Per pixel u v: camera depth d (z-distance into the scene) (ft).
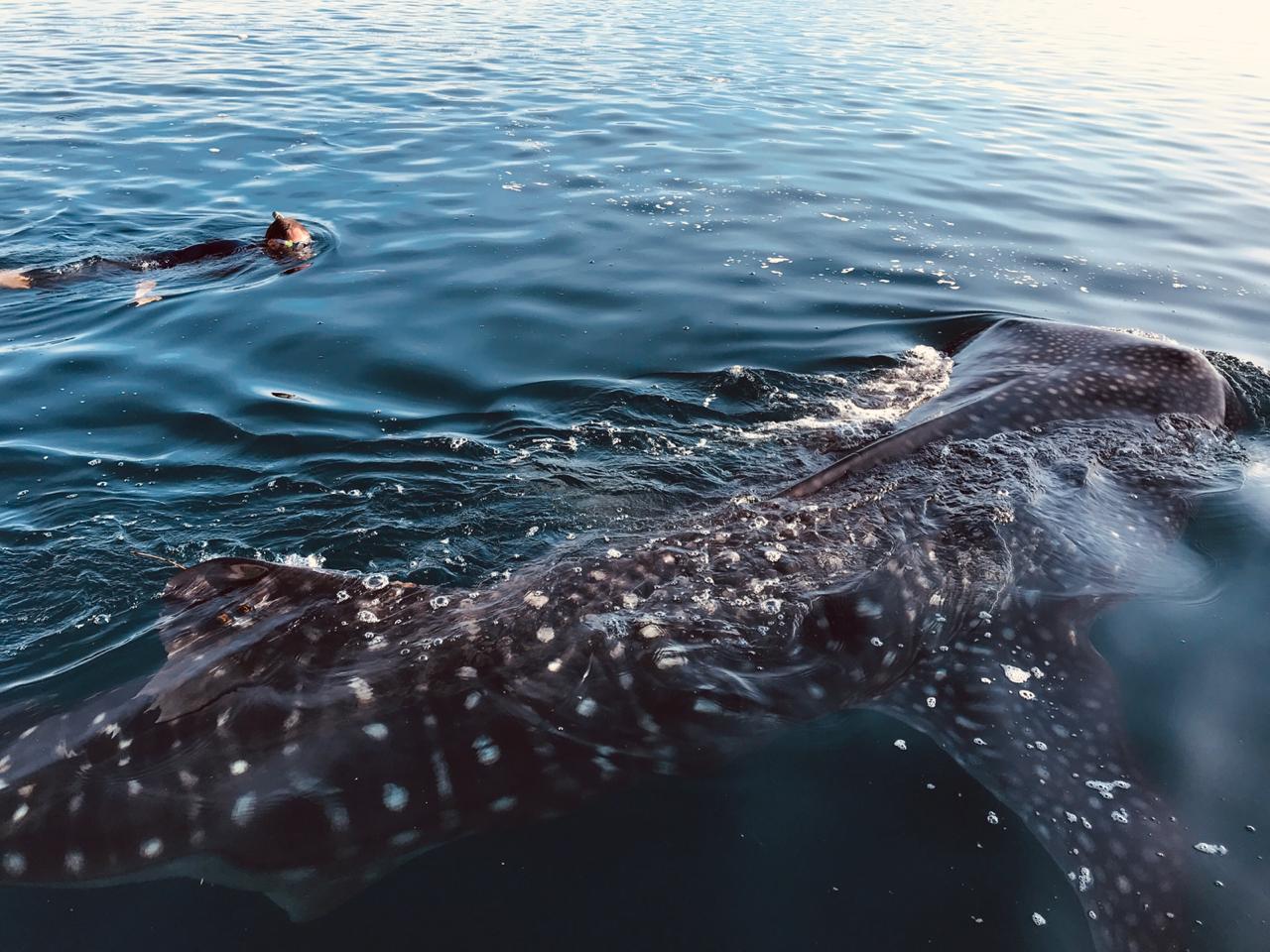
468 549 9.13
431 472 10.43
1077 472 9.84
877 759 7.06
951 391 11.87
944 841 6.42
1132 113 29.48
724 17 50.01
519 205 19.51
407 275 15.96
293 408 11.64
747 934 5.81
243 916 5.91
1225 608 8.49
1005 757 7.07
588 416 11.70
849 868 6.23
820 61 37.27
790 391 12.36
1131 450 10.29
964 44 43.06
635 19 48.03
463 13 48.52
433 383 12.44
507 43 39.24
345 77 31.55
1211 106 30.76
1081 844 6.38
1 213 18.83
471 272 16.08
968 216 19.47
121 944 5.73
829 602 8.03
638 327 14.14
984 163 23.47
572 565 8.20
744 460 10.75
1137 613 8.40
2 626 7.99
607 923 5.89
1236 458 10.58
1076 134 26.66
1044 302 15.23
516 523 9.53
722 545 8.46
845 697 7.53
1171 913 5.90
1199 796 6.70
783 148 24.26
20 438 10.84
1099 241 18.22
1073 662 7.83
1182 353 11.82
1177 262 17.20
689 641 7.55
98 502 9.72
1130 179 22.27
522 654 7.22
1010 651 7.95
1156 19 54.24
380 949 5.74
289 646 7.14
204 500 9.84
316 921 5.90
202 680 6.81
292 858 6.13
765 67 35.60
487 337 13.75
